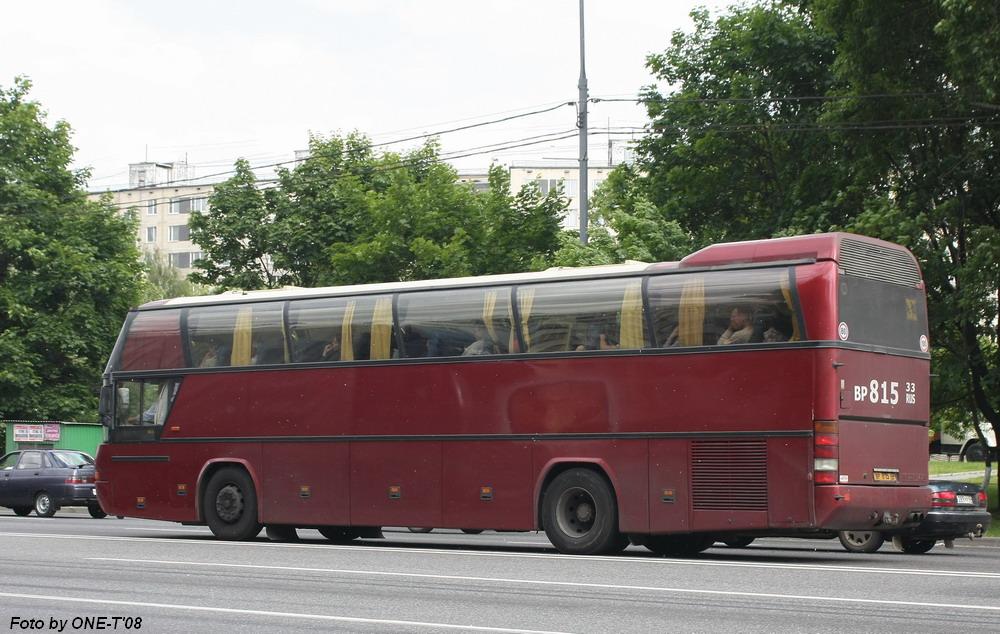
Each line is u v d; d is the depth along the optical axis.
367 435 21.02
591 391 18.97
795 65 36.62
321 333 21.75
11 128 53.75
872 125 31.33
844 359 17.34
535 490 19.34
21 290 52.47
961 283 29.84
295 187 51.53
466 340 20.27
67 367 54.28
